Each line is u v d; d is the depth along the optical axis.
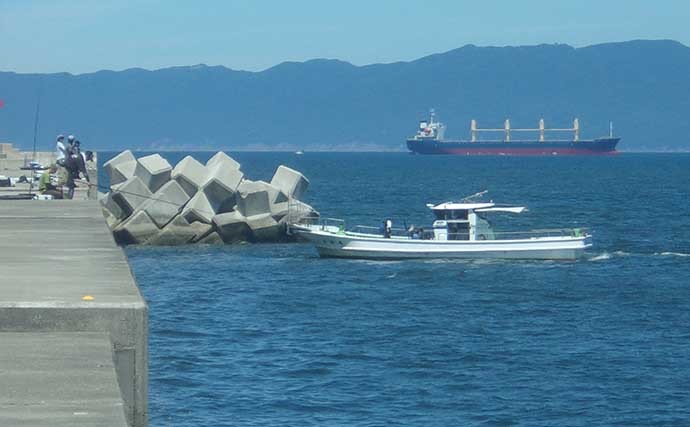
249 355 66.00
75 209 64.06
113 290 28.11
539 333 74.75
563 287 98.50
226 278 101.94
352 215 192.50
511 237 133.50
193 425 50.53
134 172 129.75
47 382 20.64
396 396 56.59
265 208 129.25
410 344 70.06
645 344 70.94
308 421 51.66
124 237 125.62
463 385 59.09
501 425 51.81
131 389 24.45
